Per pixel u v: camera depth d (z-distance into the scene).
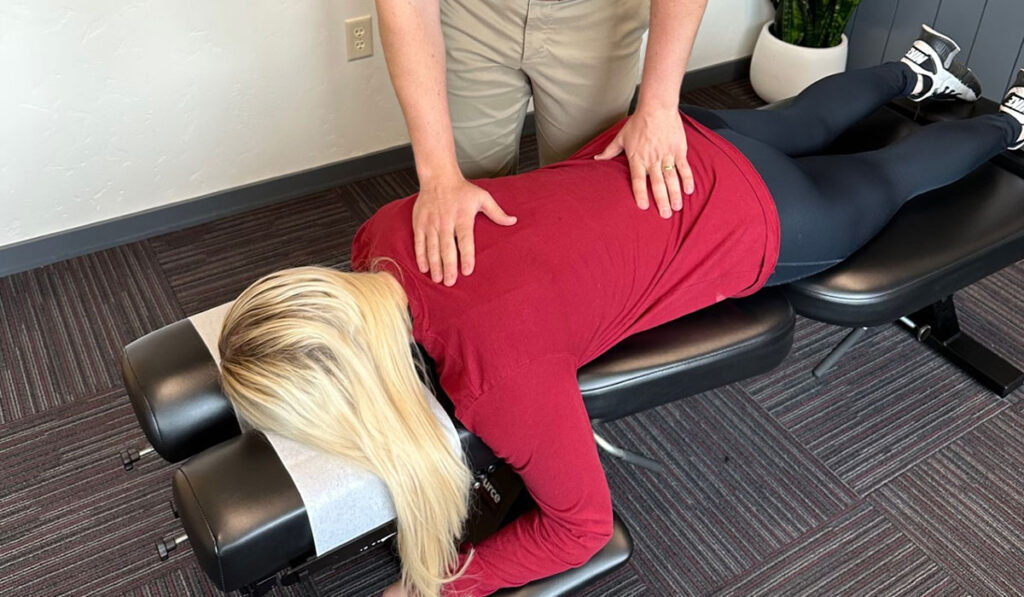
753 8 2.78
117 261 2.09
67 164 1.97
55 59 1.83
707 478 1.64
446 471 0.99
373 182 2.38
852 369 1.86
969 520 1.57
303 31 2.07
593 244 1.16
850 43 2.87
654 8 1.32
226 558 0.90
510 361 1.01
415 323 1.07
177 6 1.89
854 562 1.50
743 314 1.32
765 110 1.63
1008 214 1.50
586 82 1.51
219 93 2.06
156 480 1.61
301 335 0.91
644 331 1.28
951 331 1.85
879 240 1.45
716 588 1.46
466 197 1.17
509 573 1.11
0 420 1.71
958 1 2.52
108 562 1.48
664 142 1.29
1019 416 1.76
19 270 2.04
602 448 1.62
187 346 1.08
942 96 1.82
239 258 2.11
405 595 1.13
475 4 1.43
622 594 1.45
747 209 1.27
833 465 1.66
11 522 1.53
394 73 1.26
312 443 0.94
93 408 1.74
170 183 2.14
